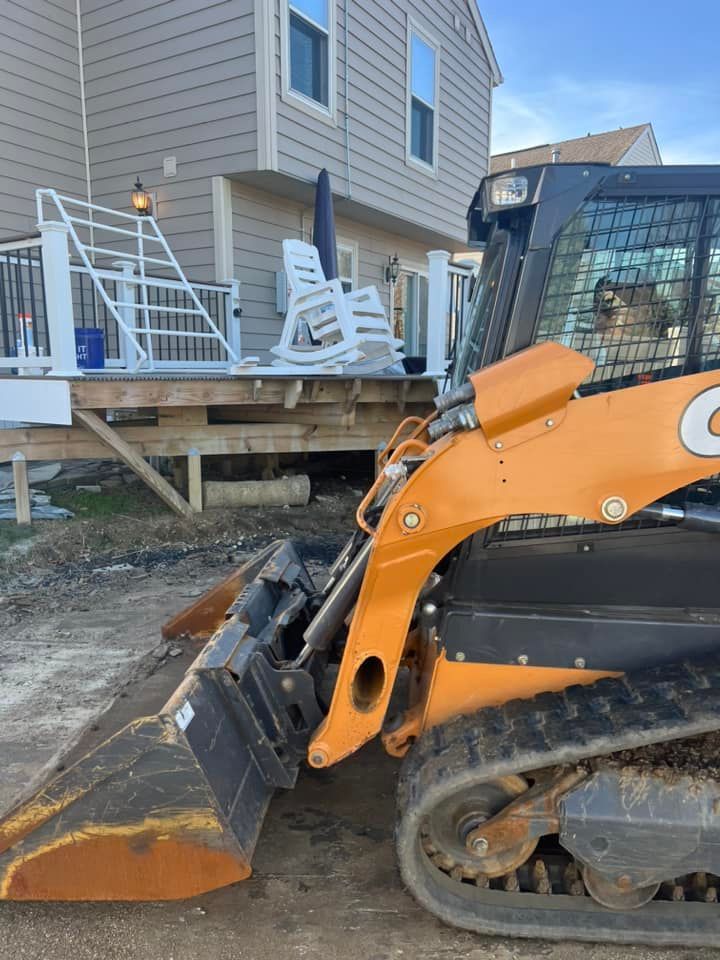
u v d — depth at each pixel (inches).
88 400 216.2
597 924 83.8
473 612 85.7
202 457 311.0
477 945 85.4
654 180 78.8
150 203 323.3
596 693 82.3
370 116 377.4
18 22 329.4
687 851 77.5
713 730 73.9
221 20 307.4
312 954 84.4
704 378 73.3
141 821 82.6
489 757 77.5
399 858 82.6
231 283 317.7
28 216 346.3
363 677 95.7
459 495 77.2
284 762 94.7
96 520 250.8
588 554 84.9
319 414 267.9
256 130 308.2
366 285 440.8
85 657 163.8
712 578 84.0
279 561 139.2
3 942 86.7
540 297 82.0
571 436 74.8
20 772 118.9
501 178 81.0
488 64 509.4
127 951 85.2
